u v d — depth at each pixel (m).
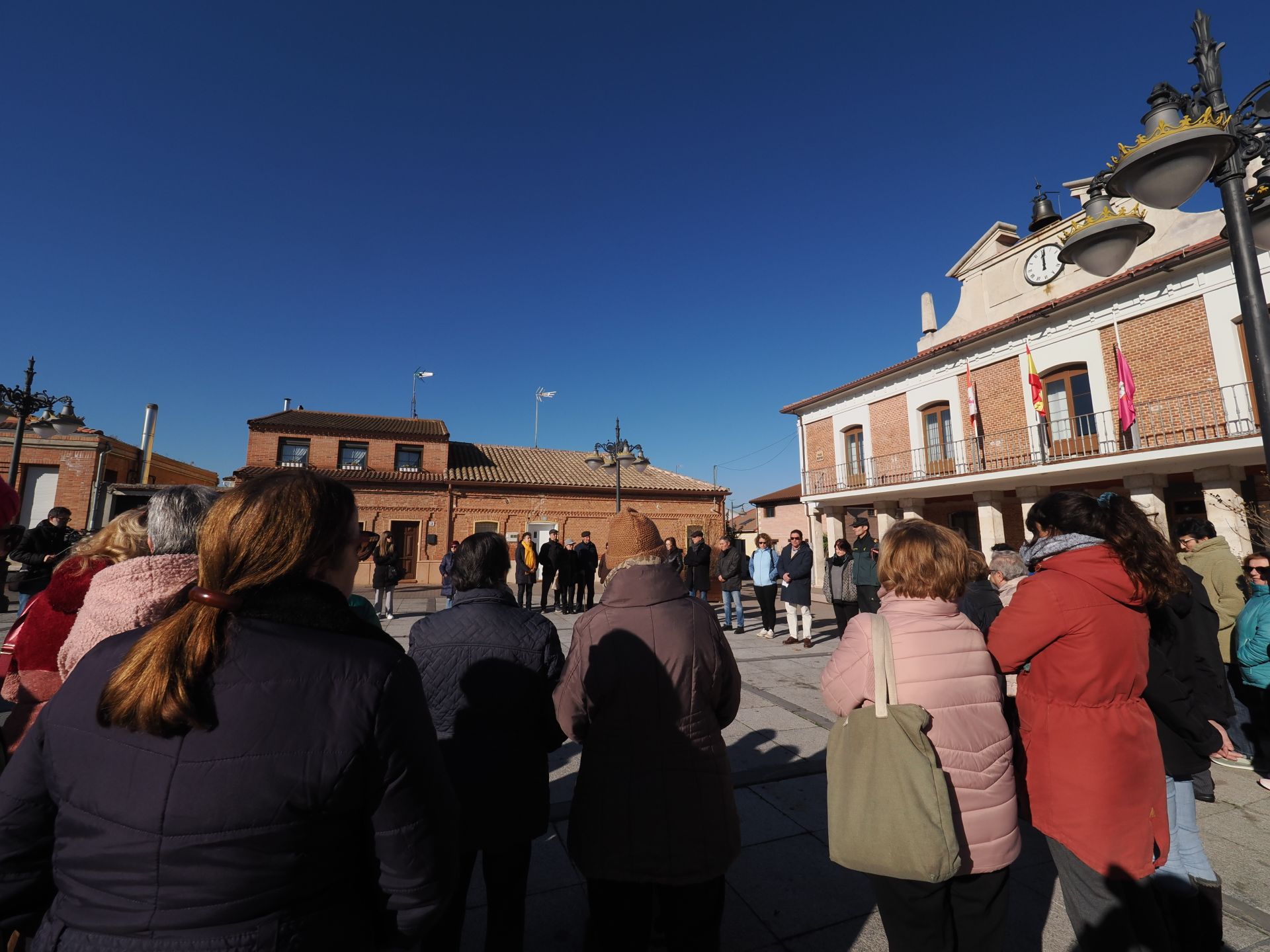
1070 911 1.82
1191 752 2.12
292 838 0.89
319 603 1.03
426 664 1.99
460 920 1.91
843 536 19.02
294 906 0.90
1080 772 1.76
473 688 1.94
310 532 1.05
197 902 0.84
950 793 1.71
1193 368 10.79
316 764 0.90
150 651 0.90
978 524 16.06
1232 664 4.09
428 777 1.01
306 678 0.93
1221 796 3.49
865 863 1.66
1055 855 1.86
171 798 0.85
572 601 11.82
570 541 20.86
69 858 0.88
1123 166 3.23
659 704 1.75
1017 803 2.05
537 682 2.00
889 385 17.16
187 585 1.23
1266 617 3.78
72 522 16.94
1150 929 1.70
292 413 20.44
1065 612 1.81
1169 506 12.42
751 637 9.51
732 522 32.22
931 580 1.86
